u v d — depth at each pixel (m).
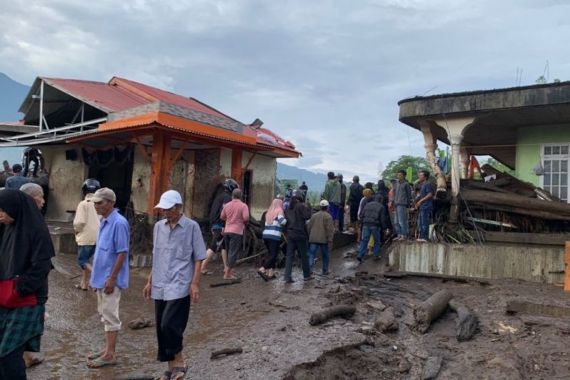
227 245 10.70
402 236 12.39
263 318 7.80
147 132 12.23
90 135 13.02
